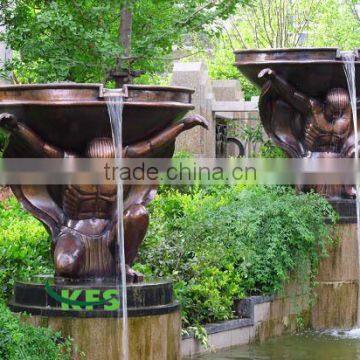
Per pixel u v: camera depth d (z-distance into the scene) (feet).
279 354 31.19
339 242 37.93
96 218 26.37
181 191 45.85
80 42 41.78
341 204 38.24
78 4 42.37
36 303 25.22
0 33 46.96
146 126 25.57
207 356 30.30
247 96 85.71
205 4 45.55
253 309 33.27
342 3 100.53
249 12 98.12
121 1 41.75
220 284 32.71
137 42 42.57
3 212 40.40
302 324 36.45
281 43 96.68
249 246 35.14
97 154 25.43
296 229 35.88
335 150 39.27
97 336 24.70
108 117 24.85
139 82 53.42
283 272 34.76
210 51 94.22
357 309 37.99
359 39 97.40
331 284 37.73
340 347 32.83
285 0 98.43
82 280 25.86
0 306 23.98
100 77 43.45
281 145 39.55
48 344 23.48
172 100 25.50
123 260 25.64
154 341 25.18
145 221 25.70
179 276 32.37
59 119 24.88
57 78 42.09
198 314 31.32
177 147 56.49
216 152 61.98
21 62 45.14
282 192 39.83
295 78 37.73
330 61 36.83
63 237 26.11
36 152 25.63
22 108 24.71
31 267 31.35
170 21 43.78
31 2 45.73
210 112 59.41
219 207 37.70
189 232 34.76
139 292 25.17
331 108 38.45
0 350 22.25
